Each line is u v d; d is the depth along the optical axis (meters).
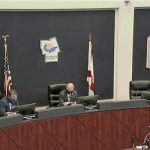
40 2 11.20
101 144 8.86
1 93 10.79
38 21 11.41
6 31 11.02
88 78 12.00
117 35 12.49
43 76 11.68
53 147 8.30
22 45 11.29
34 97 11.63
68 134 8.46
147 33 12.98
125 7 12.40
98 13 12.17
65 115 8.40
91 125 8.72
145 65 13.13
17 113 8.13
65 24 11.78
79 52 12.09
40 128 8.10
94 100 8.97
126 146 9.10
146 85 11.20
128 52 12.70
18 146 7.80
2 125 7.54
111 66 12.63
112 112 8.92
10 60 11.15
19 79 11.35
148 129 9.22
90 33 12.14
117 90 12.74
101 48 12.39
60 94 10.50
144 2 12.59
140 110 9.15
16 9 10.98
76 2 11.68
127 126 9.07
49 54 11.66
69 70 12.02
